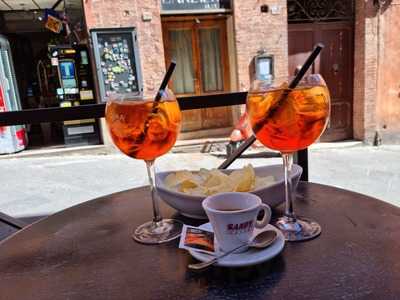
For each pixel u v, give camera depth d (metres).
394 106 6.07
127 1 5.36
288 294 0.56
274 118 0.69
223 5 5.71
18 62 7.71
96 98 5.55
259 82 0.74
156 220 0.85
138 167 4.88
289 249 0.69
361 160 5.00
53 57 5.42
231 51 5.95
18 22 6.94
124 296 0.58
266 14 5.76
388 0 5.71
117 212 0.97
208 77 6.08
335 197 0.97
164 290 0.59
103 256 0.72
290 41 5.96
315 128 0.70
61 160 5.43
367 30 5.78
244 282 0.59
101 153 5.70
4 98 5.70
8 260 0.73
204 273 0.63
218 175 0.89
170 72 0.77
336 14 5.95
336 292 0.56
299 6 5.89
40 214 3.34
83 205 1.05
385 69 5.94
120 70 5.45
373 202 0.92
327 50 6.01
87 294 0.59
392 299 0.54
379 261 0.64
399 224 0.78
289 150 0.75
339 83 6.14
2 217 1.23
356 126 6.20
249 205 0.66
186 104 1.38
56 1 5.86
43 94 7.04
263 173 0.98
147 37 5.51
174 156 5.51
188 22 5.83
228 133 6.21
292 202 0.84
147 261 0.69
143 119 0.73
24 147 6.00
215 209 0.66
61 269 0.68
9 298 0.60
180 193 0.82
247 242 0.64
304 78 0.69
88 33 5.35
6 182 4.44
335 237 0.73
